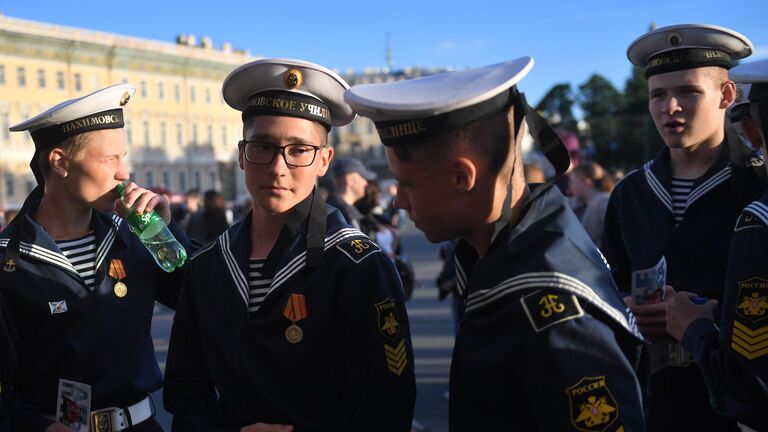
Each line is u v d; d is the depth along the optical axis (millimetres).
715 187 2564
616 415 1413
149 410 2619
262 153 2180
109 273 2543
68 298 2441
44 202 2551
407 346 2135
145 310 2625
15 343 2395
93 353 2463
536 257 1527
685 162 2730
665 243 2650
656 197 2736
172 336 2354
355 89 1680
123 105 2541
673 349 2514
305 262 2160
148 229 2430
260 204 2207
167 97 49844
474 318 1599
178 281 2701
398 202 1674
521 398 1543
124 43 45344
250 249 2273
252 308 2193
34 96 41031
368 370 2088
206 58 52188
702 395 2512
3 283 2365
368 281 2129
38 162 2527
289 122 2162
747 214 1839
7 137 40438
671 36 2596
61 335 2441
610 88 69062
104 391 2461
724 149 2648
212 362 2219
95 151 2434
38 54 41094
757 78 1819
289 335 2125
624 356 1476
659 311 2355
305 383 2125
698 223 2590
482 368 1551
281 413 2090
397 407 2074
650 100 2746
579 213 5824
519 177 1635
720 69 2617
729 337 1823
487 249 1605
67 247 2523
